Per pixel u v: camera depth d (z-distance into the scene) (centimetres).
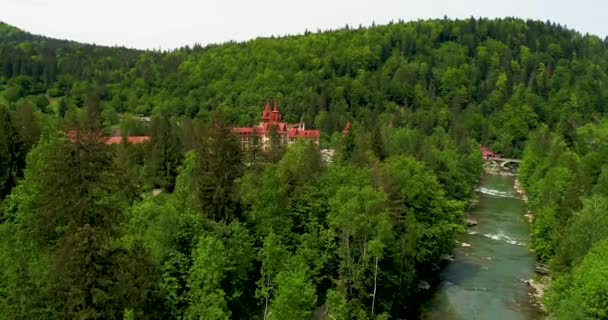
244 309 5266
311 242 5759
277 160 9700
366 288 5628
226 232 5241
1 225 4825
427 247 6938
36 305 3575
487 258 8362
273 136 13800
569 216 7531
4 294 3694
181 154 9944
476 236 9600
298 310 4538
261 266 5597
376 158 9050
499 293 6962
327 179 6675
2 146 6825
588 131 17500
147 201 5334
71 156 4284
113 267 3831
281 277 4709
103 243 3841
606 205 6562
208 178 5794
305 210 6206
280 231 5819
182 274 4719
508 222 10700
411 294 6512
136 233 4850
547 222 7756
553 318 5494
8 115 7106
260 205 5897
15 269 3697
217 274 4547
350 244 5788
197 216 5150
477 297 6825
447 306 6519
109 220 4238
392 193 6519
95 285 3606
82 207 4094
